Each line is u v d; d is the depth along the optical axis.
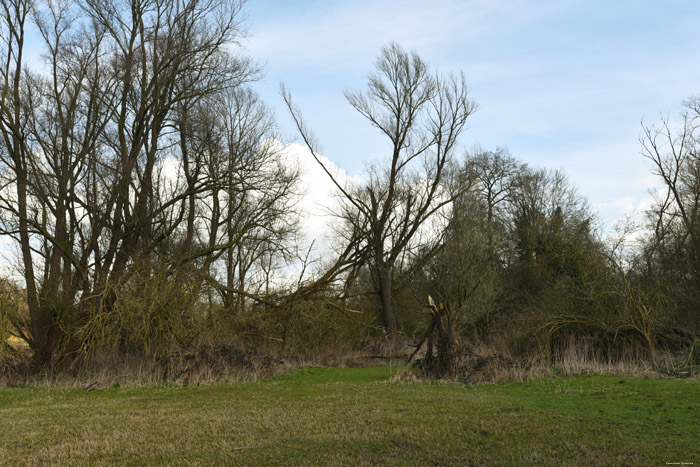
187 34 23.95
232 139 30.38
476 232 26.84
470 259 25.20
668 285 20.83
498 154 45.84
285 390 14.77
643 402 10.91
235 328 23.64
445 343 16.80
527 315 20.75
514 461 7.21
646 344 17.88
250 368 18.30
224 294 24.41
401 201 34.78
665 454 7.25
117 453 8.13
